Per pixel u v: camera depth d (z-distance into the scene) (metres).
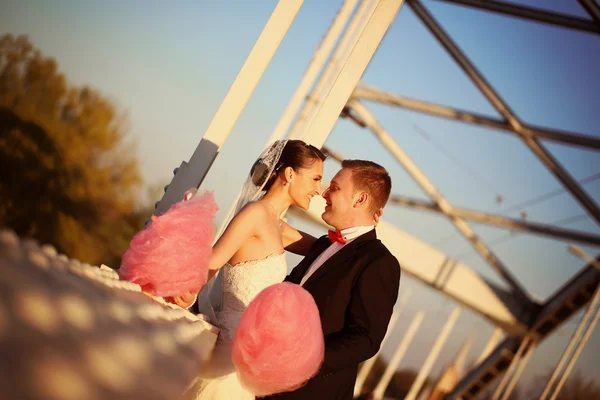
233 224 3.21
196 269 2.39
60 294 0.46
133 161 40.22
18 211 35.34
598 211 17.31
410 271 16.98
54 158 37.28
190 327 1.42
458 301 18.25
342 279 2.85
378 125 17.80
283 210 3.58
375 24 4.19
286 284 1.99
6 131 36.62
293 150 3.50
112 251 39.19
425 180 18.83
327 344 2.53
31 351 0.34
